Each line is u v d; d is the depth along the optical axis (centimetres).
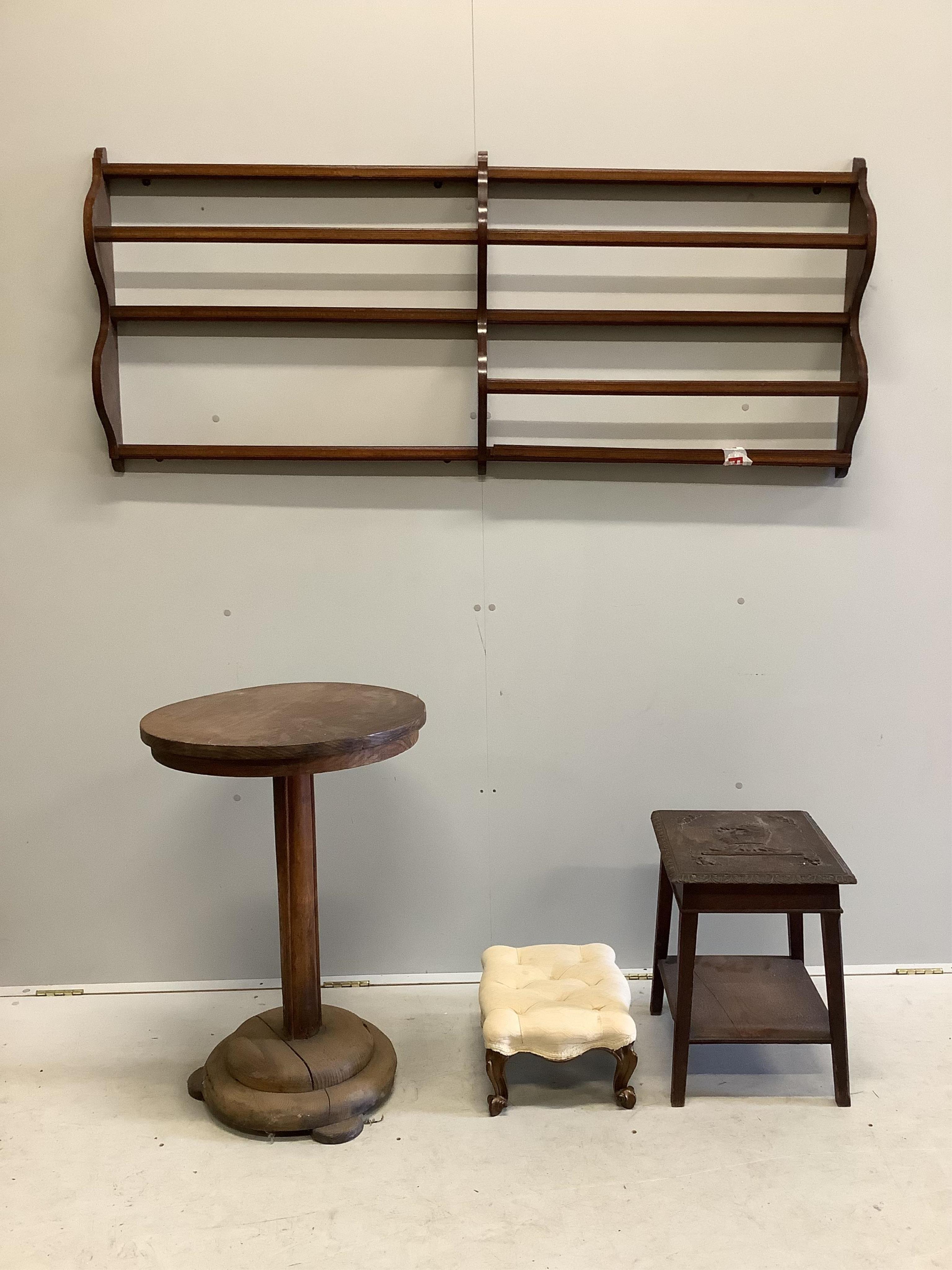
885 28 243
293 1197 183
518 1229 174
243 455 244
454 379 249
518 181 241
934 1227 174
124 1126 205
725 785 264
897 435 254
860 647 261
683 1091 210
